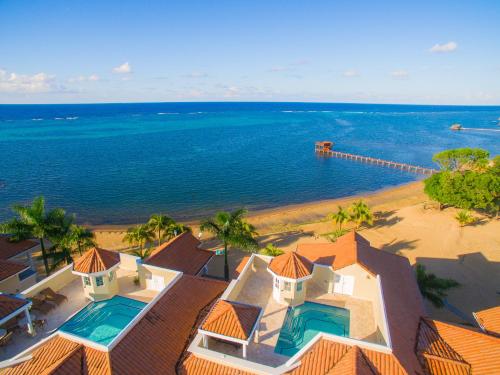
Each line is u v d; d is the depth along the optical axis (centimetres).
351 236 3058
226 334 1816
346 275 2453
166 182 7719
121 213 5966
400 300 2325
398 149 12512
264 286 2561
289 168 9325
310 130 17912
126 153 10744
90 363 1711
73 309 2406
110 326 2264
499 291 3412
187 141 13362
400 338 1931
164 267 2830
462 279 3622
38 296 2397
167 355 1898
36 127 17238
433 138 15312
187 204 6450
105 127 17625
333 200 6838
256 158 10450
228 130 17238
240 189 7388
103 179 7812
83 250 3538
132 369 1731
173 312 2191
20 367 1717
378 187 7806
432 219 5234
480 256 4088
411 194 7194
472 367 1847
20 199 6444
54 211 3378
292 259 2314
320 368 1694
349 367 1630
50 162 9288
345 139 14800
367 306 2372
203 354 1805
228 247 4503
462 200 4962
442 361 1881
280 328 2152
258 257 2739
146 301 2523
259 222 5569
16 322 2214
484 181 4844
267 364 1884
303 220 5675
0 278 2647
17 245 3256
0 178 7700
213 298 2472
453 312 3077
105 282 2469
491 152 11638
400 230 4884
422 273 2997
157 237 4644
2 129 16212
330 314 2288
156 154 10688
